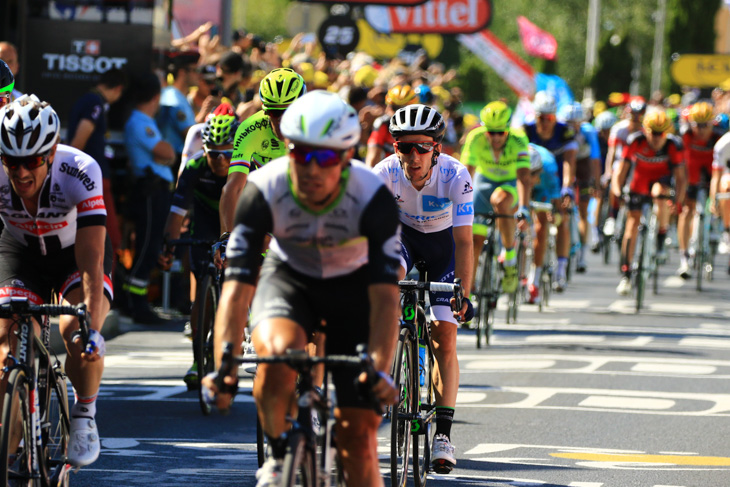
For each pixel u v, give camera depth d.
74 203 13.88
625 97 93.88
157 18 35.62
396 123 17.23
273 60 45.22
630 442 19.31
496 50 91.69
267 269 12.32
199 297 21.31
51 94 35.28
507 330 33.34
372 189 11.55
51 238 14.24
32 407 12.93
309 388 11.02
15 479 12.64
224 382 10.95
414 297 15.83
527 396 23.34
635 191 39.72
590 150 47.50
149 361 26.95
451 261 18.25
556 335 32.31
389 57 94.12
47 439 13.63
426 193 17.61
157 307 35.41
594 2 133.88
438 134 17.25
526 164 32.03
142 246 32.47
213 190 22.72
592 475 16.92
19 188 13.32
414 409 15.73
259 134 19.06
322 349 13.65
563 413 21.70
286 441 11.02
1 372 12.84
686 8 181.75
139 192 32.38
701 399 23.36
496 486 16.27
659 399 23.25
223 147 21.97
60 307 12.73
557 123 40.59
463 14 87.06
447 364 16.62
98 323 13.52
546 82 91.69
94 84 35.22
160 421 20.52
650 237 38.44
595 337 31.95
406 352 15.38
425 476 16.34
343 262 12.00
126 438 19.05
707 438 19.75
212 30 45.84
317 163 10.98
